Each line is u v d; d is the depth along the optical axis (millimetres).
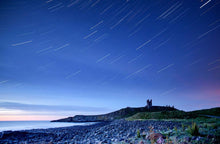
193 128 7566
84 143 9891
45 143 10406
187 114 28672
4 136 13602
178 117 27562
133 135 10352
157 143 6777
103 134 13664
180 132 8469
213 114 38156
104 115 120688
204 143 5852
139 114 40375
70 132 18922
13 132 15562
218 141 5867
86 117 130375
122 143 8062
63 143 10383
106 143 8820
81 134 16000
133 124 20578
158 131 10438
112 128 18219
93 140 10734
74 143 10211
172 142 6418
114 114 109312
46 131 21391
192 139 6602
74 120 127938
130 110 101438
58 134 16625
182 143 6098
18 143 11000
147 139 8039
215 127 9164
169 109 85562
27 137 14078
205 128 9328
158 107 91312
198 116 26406
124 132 13219
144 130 12242
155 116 32688
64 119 139625
